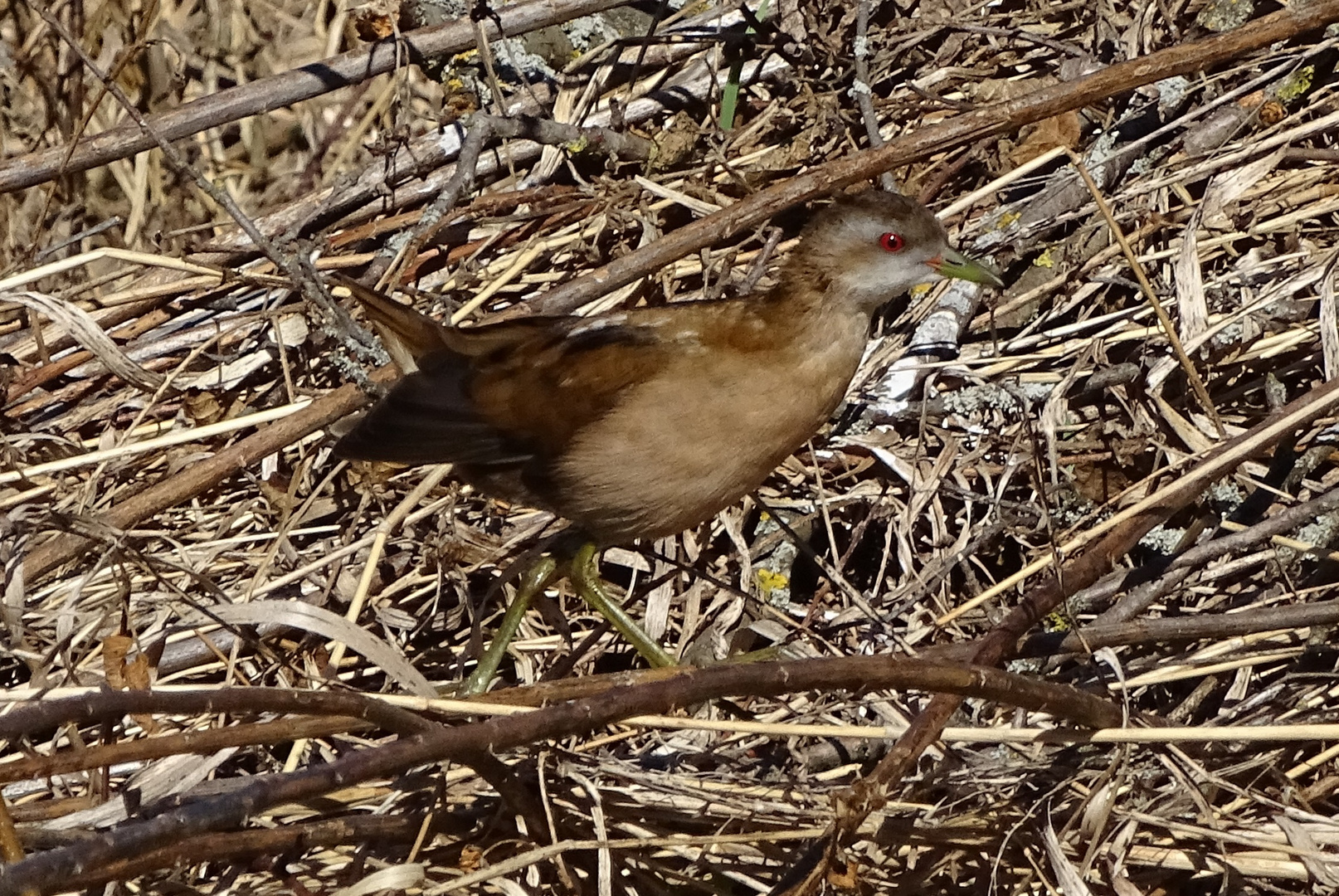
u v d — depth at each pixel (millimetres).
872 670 6062
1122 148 9398
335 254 9891
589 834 6973
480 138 9469
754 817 6984
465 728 5625
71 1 12312
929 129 8859
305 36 12844
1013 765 7207
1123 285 8875
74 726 7020
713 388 7523
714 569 8648
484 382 7781
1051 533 7195
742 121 10234
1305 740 6902
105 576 8367
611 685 6762
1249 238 9031
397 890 6320
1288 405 7617
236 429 8336
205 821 5172
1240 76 9711
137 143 9562
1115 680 7543
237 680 7984
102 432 9398
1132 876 7086
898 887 6973
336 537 8812
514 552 8562
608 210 9445
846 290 7715
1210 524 8250
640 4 10594
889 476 8719
